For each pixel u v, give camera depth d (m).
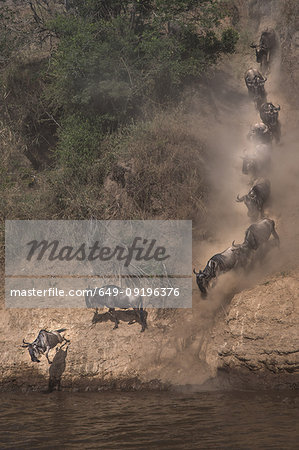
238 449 15.87
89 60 35.03
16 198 33.34
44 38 41.00
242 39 42.53
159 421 18.52
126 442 16.83
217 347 22.97
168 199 30.16
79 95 35.50
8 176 36.12
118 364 23.45
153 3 39.34
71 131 35.06
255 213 27.02
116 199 30.97
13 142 38.50
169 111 35.34
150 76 36.19
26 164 38.34
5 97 39.69
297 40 39.16
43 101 38.84
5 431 18.27
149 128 33.19
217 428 17.59
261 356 21.62
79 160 33.62
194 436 17.02
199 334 24.11
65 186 32.50
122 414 19.47
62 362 23.78
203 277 23.66
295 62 37.88
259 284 23.33
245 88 38.94
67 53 35.88
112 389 22.95
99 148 34.53
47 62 39.97
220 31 42.66
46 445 16.91
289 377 21.28
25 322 25.95
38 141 39.25
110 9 39.34
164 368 23.23
